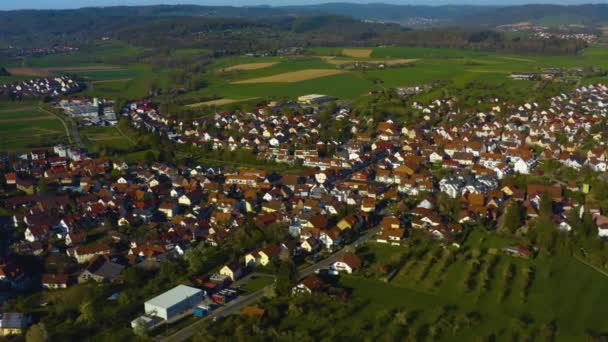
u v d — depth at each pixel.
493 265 150.75
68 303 134.50
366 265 152.62
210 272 151.38
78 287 139.75
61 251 168.62
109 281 146.88
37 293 142.88
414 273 147.12
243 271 152.50
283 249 160.00
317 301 132.00
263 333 118.62
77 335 121.81
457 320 122.88
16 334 123.62
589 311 127.94
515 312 127.69
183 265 154.75
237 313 129.12
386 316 125.00
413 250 161.00
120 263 156.75
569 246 157.88
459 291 137.25
